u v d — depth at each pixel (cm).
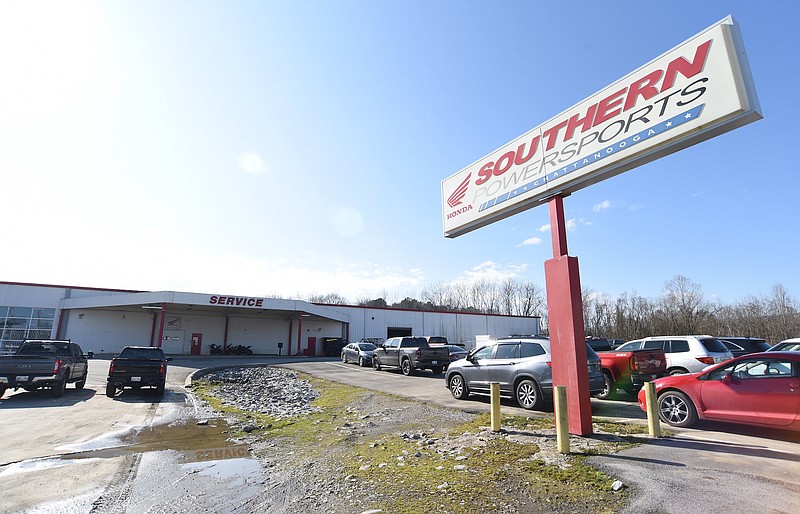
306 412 1172
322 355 4309
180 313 3884
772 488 450
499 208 895
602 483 484
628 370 1091
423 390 1370
